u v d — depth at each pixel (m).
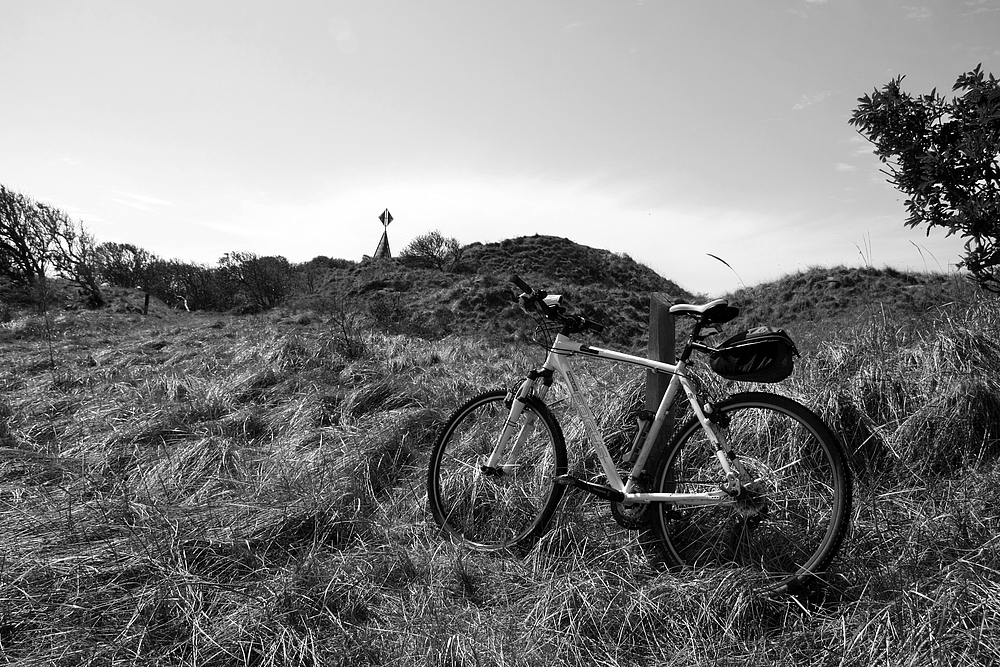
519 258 26.89
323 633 2.43
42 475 3.97
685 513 2.79
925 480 3.06
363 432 4.30
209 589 2.65
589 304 18.95
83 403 5.39
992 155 3.37
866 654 2.11
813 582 2.47
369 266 25.22
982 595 2.22
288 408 4.92
